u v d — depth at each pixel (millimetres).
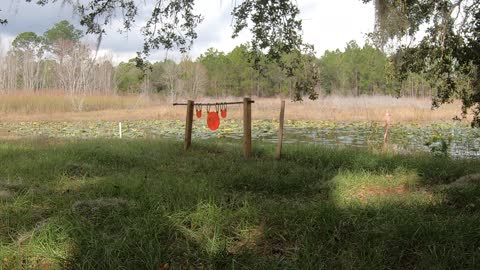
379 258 3314
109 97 30594
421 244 3510
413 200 4715
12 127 17297
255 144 10023
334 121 19359
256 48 6879
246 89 44938
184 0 6492
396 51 6344
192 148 8984
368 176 6027
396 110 22469
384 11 5406
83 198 4863
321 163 7293
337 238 3678
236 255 3418
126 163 7230
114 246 3438
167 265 3336
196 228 3961
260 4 6453
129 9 6461
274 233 3824
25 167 6469
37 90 29875
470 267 3137
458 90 6863
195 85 41375
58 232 3756
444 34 5812
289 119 20578
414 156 7848
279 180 5828
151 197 4637
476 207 4430
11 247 3539
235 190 5566
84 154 7602
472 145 10891
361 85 44094
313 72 6973
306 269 3188
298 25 6664
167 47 6832
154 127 16859
